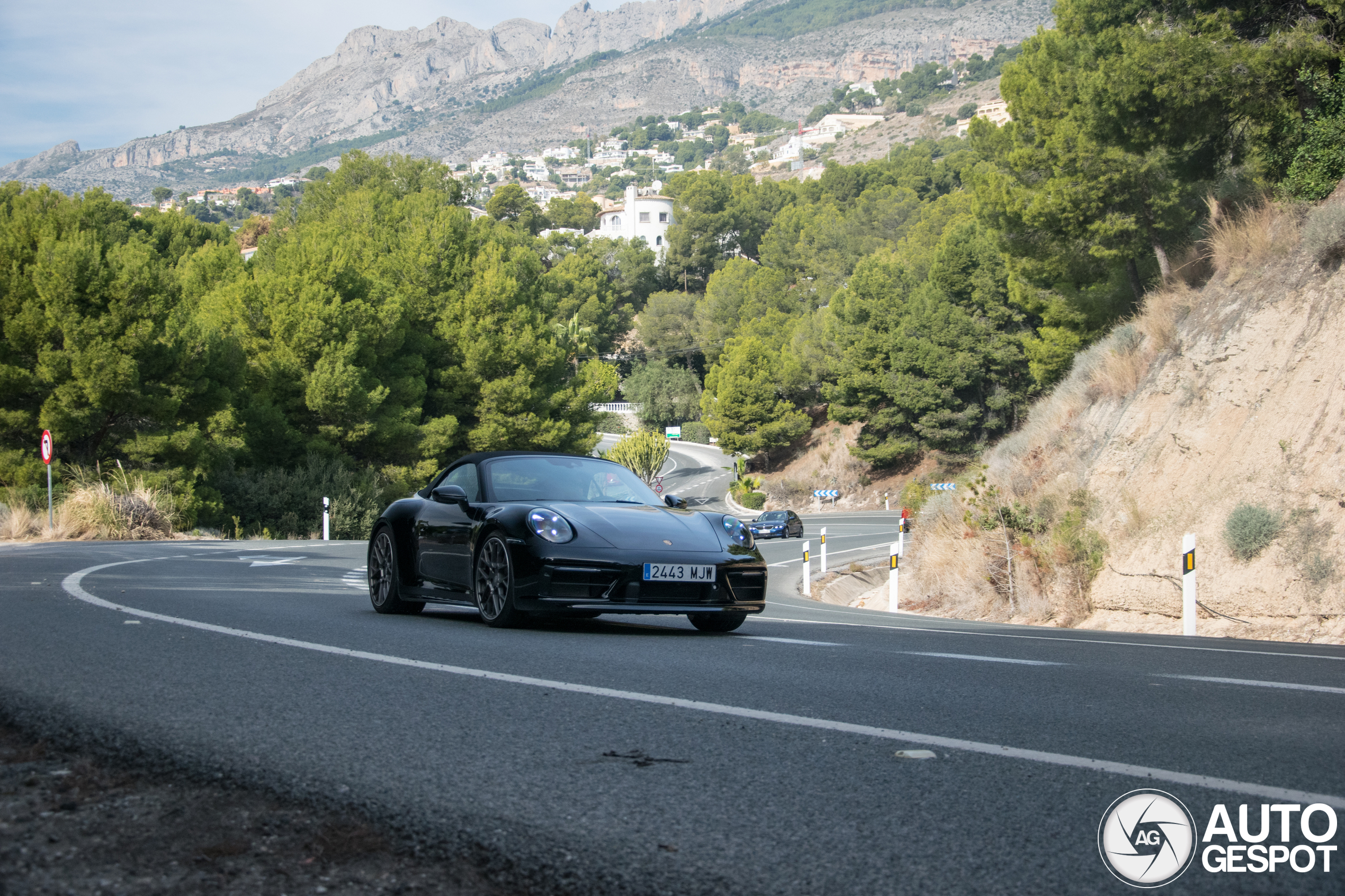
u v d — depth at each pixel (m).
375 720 3.42
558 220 172.50
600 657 5.03
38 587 8.27
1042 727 3.53
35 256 26.84
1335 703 4.09
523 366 44.47
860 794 2.66
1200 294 14.90
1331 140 14.37
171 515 24.70
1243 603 10.56
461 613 8.02
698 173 139.12
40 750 2.87
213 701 3.63
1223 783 2.79
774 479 71.75
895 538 39.38
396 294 41.50
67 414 25.58
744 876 2.08
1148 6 21.22
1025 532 13.91
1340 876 2.10
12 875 1.93
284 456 35.81
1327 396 11.48
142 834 2.21
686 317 102.12
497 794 2.61
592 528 6.36
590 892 1.98
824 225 95.44
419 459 40.50
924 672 4.79
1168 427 13.36
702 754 3.06
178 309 28.50
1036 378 29.36
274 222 67.50
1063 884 2.05
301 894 1.91
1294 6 17.94
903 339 58.00
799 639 6.32
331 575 12.28
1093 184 20.45
